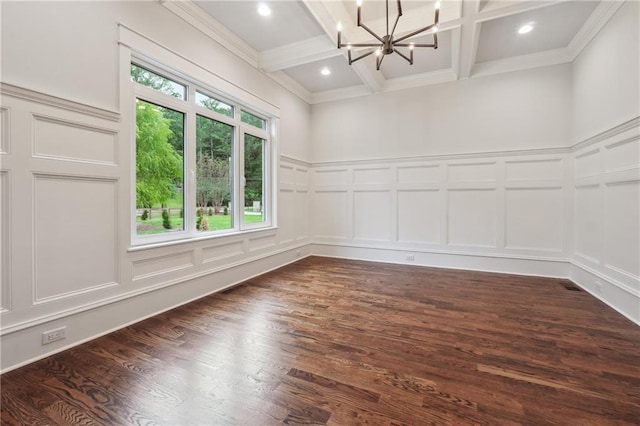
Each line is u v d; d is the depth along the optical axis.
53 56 1.99
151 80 2.80
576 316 2.68
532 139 4.07
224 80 3.45
